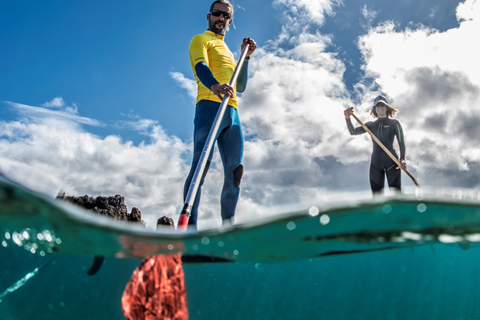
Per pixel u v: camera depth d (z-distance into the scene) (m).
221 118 3.88
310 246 3.46
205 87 4.38
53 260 3.72
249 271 3.98
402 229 3.16
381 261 3.97
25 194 2.60
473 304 4.18
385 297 4.04
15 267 3.66
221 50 4.58
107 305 3.71
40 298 3.73
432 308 4.14
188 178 4.02
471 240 3.57
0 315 3.63
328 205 2.76
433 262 4.03
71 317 3.75
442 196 2.75
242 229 2.93
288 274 3.98
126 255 3.52
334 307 4.03
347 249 3.68
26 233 3.29
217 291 3.89
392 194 2.72
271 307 3.98
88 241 3.21
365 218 2.91
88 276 3.75
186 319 2.86
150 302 2.79
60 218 2.85
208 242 3.14
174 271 3.10
